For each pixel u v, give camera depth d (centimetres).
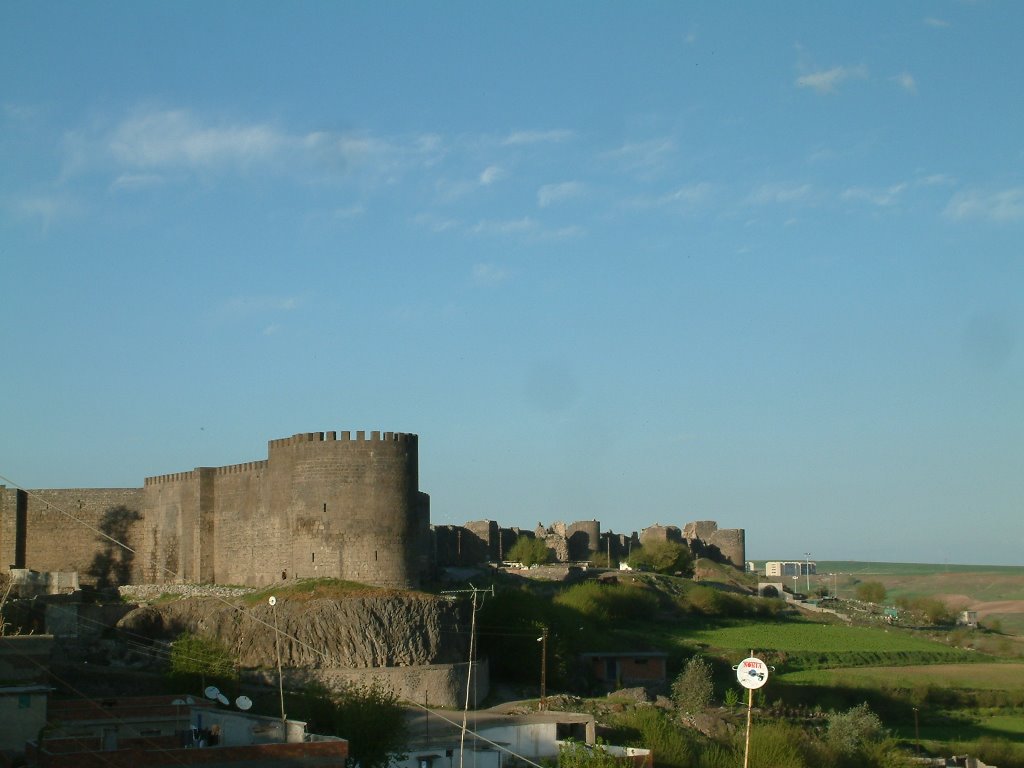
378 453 9419
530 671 9950
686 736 8056
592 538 18962
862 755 8862
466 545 15550
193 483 10881
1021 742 10375
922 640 15938
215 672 7794
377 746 6325
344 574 9325
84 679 7925
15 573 10962
